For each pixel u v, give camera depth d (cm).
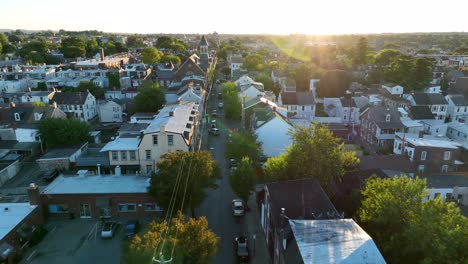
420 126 6481
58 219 4078
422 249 2633
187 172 3716
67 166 5488
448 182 4644
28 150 6109
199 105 7475
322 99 9862
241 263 3322
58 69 12675
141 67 12900
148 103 7794
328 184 4050
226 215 4206
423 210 2770
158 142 4809
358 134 7562
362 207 3562
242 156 5225
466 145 5762
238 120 8438
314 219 3109
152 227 2688
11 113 6775
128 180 4450
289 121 6712
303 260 2283
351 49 17900
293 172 4122
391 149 6381
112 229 3784
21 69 12312
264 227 3812
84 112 8294
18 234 3462
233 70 14650
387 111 6625
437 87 10281
